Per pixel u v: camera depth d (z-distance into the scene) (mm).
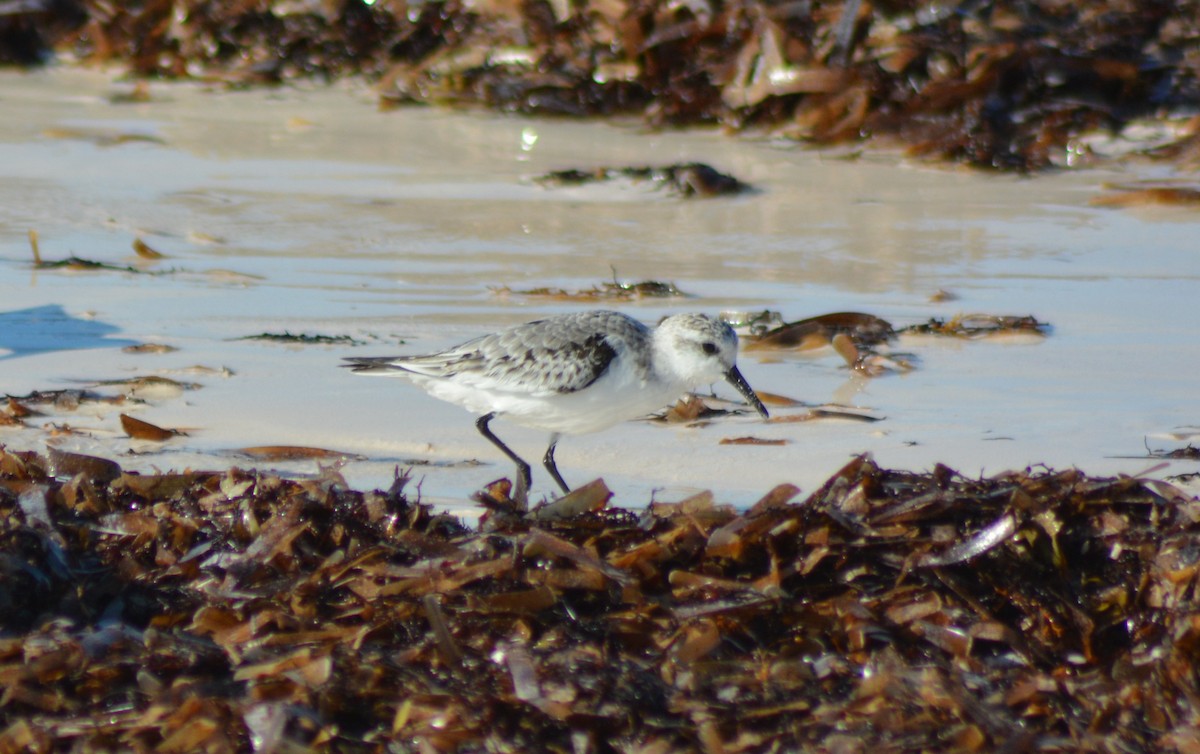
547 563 11867
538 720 10336
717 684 10789
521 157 34281
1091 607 11766
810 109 35812
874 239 27953
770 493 12586
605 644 11141
